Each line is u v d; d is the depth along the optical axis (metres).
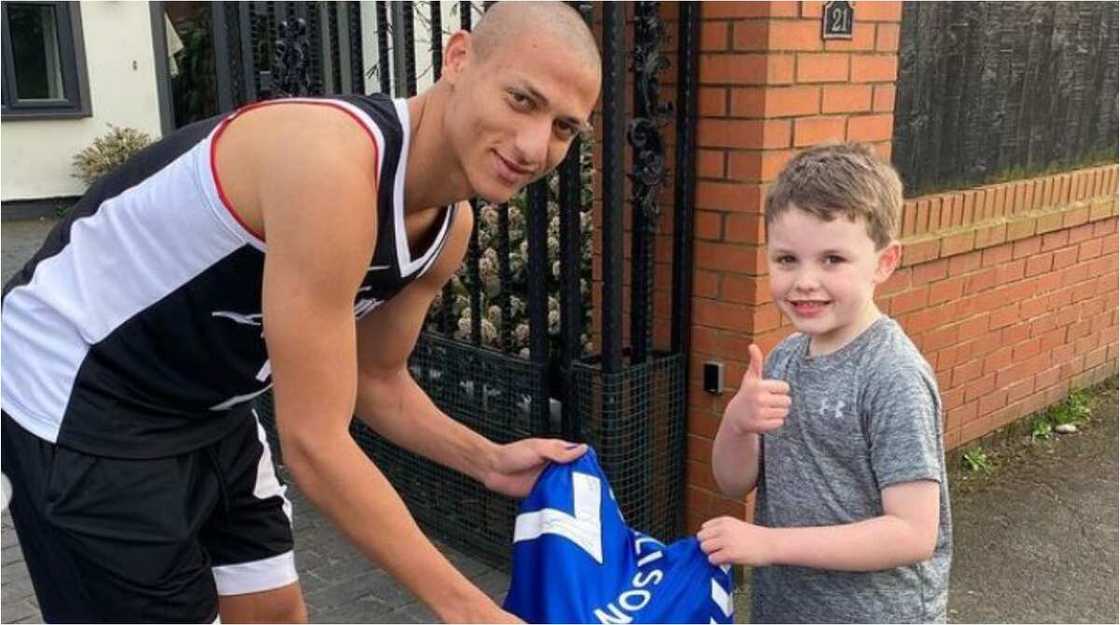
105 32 10.90
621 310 2.78
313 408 1.52
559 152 1.59
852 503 1.64
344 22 5.73
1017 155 4.04
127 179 1.73
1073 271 4.41
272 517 2.23
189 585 1.89
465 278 3.86
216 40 4.18
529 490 1.97
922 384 1.59
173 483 1.84
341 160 1.47
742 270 2.79
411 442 2.11
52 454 1.75
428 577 1.58
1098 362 4.80
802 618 1.74
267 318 1.50
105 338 1.73
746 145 2.72
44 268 1.80
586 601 1.68
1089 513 3.60
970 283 3.78
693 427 3.00
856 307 1.64
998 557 3.29
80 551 1.78
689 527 3.08
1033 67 3.99
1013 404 4.23
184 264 1.64
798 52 2.71
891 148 3.19
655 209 2.77
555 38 1.50
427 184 1.64
